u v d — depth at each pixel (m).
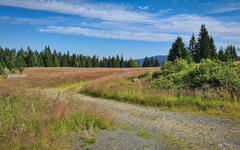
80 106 7.67
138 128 6.16
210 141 4.91
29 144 3.78
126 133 5.35
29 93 10.62
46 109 6.86
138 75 22.86
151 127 6.41
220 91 10.12
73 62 108.81
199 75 12.70
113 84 18.30
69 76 36.41
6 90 11.75
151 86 15.07
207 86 11.20
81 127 5.34
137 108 10.18
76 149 3.88
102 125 5.79
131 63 105.62
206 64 13.74
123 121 7.23
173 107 9.74
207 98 9.69
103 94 15.27
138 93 12.82
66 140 4.28
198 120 7.17
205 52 48.25
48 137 4.28
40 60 93.00
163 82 14.93
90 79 33.81
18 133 4.32
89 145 4.13
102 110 7.42
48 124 5.15
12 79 32.47
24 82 28.25
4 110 6.46
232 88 10.15
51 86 25.73
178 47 47.06
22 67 47.00
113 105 11.23
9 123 5.07
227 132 5.60
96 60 111.75
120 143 4.45
